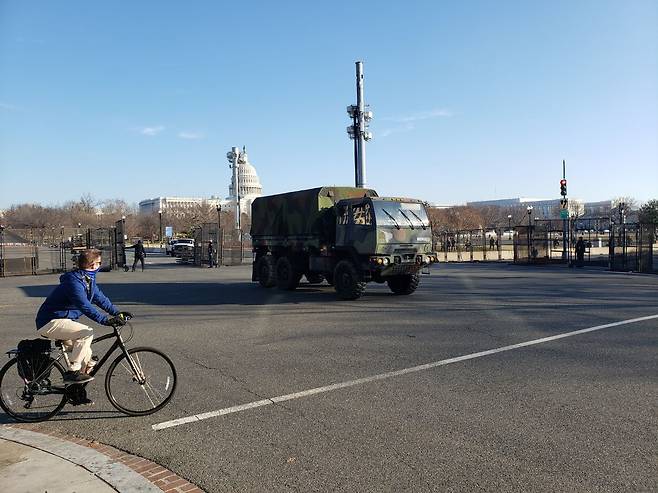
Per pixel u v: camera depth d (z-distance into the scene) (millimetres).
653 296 14859
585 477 4074
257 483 4113
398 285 15875
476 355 8023
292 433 5109
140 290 18953
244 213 107688
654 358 7633
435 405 5797
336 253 15516
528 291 16391
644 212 57812
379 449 4684
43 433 5223
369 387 6516
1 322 12219
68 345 5746
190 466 4430
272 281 18250
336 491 3959
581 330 9797
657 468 4199
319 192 15945
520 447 4652
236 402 6078
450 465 4336
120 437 5109
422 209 15250
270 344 9156
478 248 48844
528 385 6445
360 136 26359
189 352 8633
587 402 5781
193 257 38344
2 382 5691
